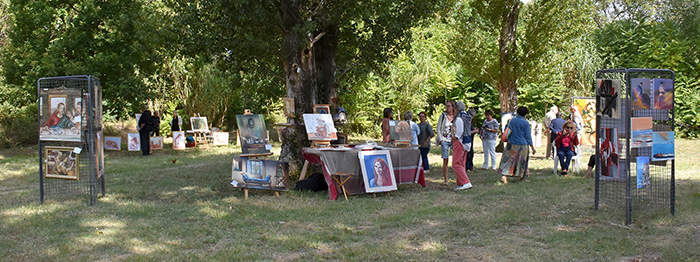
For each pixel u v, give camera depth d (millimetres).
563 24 16891
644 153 6750
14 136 20516
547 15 16891
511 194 8984
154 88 25109
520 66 17375
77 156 8305
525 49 17250
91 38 19484
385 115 11891
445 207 7848
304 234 6344
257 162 8984
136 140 19625
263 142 9938
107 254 5520
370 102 25625
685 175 10711
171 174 12180
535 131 19438
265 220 7141
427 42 26141
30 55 18156
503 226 6723
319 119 10359
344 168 9133
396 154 9828
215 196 9070
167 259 5305
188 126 26828
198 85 25984
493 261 5270
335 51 13023
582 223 6785
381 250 5594
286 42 10766
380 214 7465
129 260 5238
